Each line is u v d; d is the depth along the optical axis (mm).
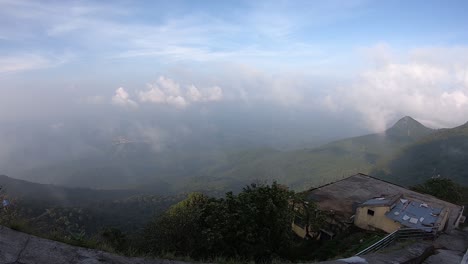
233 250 10148
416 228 12195
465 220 17422
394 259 7617
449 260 8805
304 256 12086
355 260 7098
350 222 15102
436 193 21047
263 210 11414
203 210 11312
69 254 4664
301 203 15023
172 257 5746
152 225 10578
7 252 4266
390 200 15227
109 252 5109
